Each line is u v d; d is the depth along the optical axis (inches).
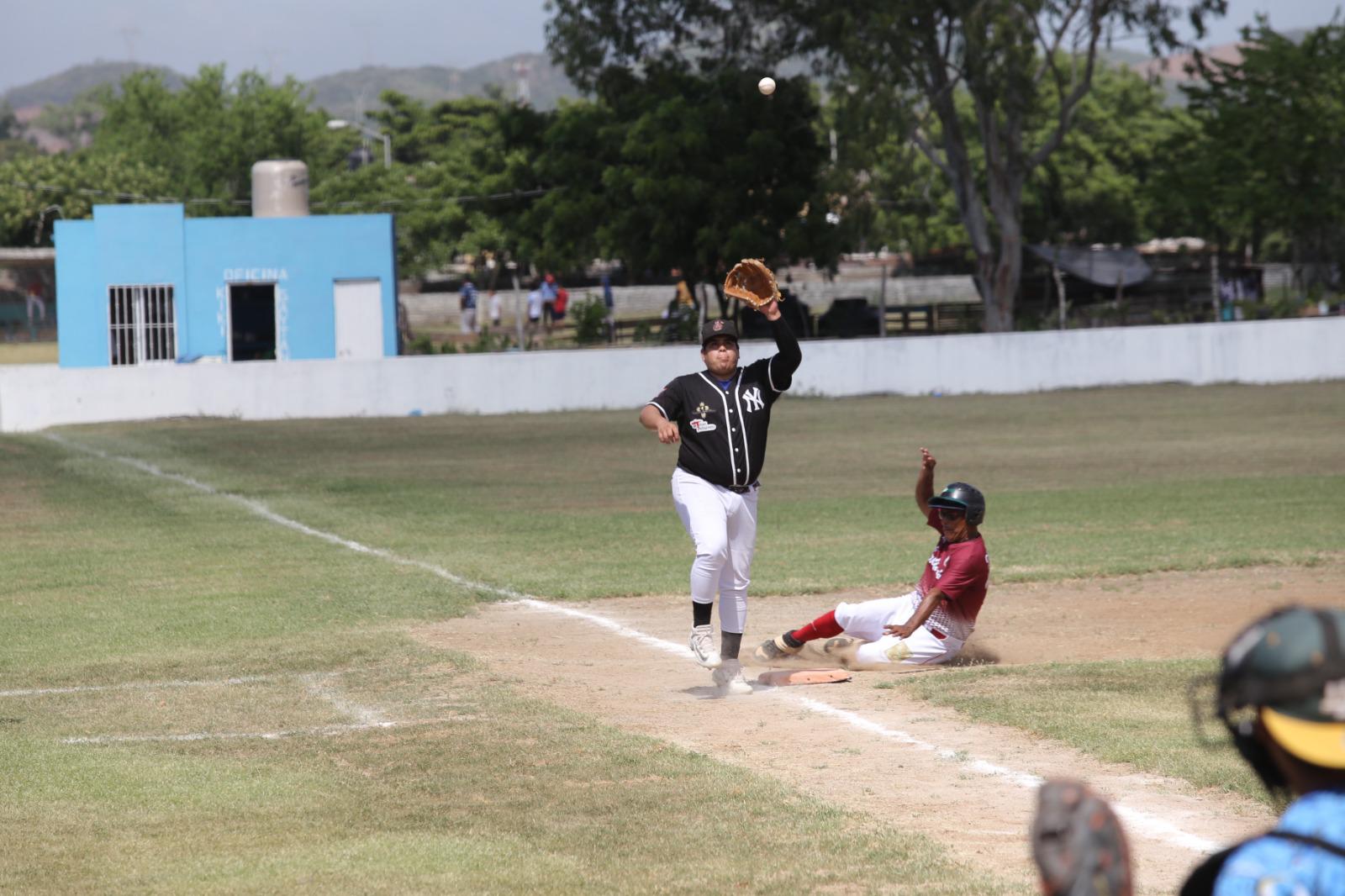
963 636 1370.6
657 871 753.0
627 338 6835.6
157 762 1010.7
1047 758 989.2
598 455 3752.5
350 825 852.0
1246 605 1647.4
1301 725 261.6
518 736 1080.2
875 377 5487.2
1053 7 6481.3
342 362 5073.8
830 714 1147.9
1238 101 7460.6
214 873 748.6
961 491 1360.7
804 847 789.2
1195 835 807.1
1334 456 3319.4
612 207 6993.1
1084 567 1903.3
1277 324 5570.9
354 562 2089.1
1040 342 5541.3
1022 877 737.0
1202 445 3646.7
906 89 6446.9
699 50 7288.4
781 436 4121.6
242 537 2380.7
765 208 7027.6
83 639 1549.0
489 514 2637.8
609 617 1662.2
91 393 4835.1
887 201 7219.5
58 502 2854.3
